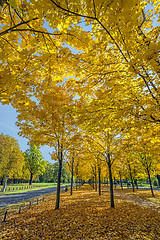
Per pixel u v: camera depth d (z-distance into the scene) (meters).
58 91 5.53
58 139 7.75
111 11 2.28
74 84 4.24
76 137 7.30
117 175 26.00
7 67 3.26
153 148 5.12
